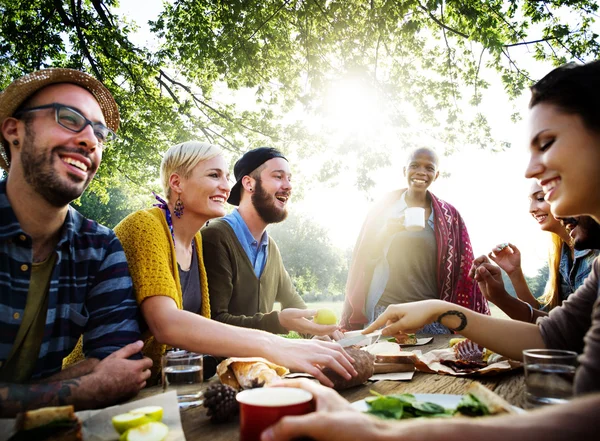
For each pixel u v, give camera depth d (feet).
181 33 35.73
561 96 3.15
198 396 4.04
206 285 7.55
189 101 39.88
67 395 3.67
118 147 39.29
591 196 3.14
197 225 7.37
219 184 7.27
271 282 9.65
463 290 11.53
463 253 11.62
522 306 6.65
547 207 8.22
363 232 12.30
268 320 6.99
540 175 3.30
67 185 4.68
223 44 33.71
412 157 12.00
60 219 4.93
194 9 34.42
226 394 3.58
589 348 2.62
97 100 5.52
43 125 4.65
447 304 5.23
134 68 37.76
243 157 9.84
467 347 5.81
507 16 30.60
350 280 12.18
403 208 12.02
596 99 3.02
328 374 4.42
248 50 32.94
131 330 4.91
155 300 5.13
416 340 7.54
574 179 3.11
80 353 6.12
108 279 5.06
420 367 5.30
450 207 12.04
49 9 32.78
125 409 3.25
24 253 4.59
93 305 4.96
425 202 12.21
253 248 9.32
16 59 33.76
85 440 2.99
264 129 40.83
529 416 1.93
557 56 30.53
